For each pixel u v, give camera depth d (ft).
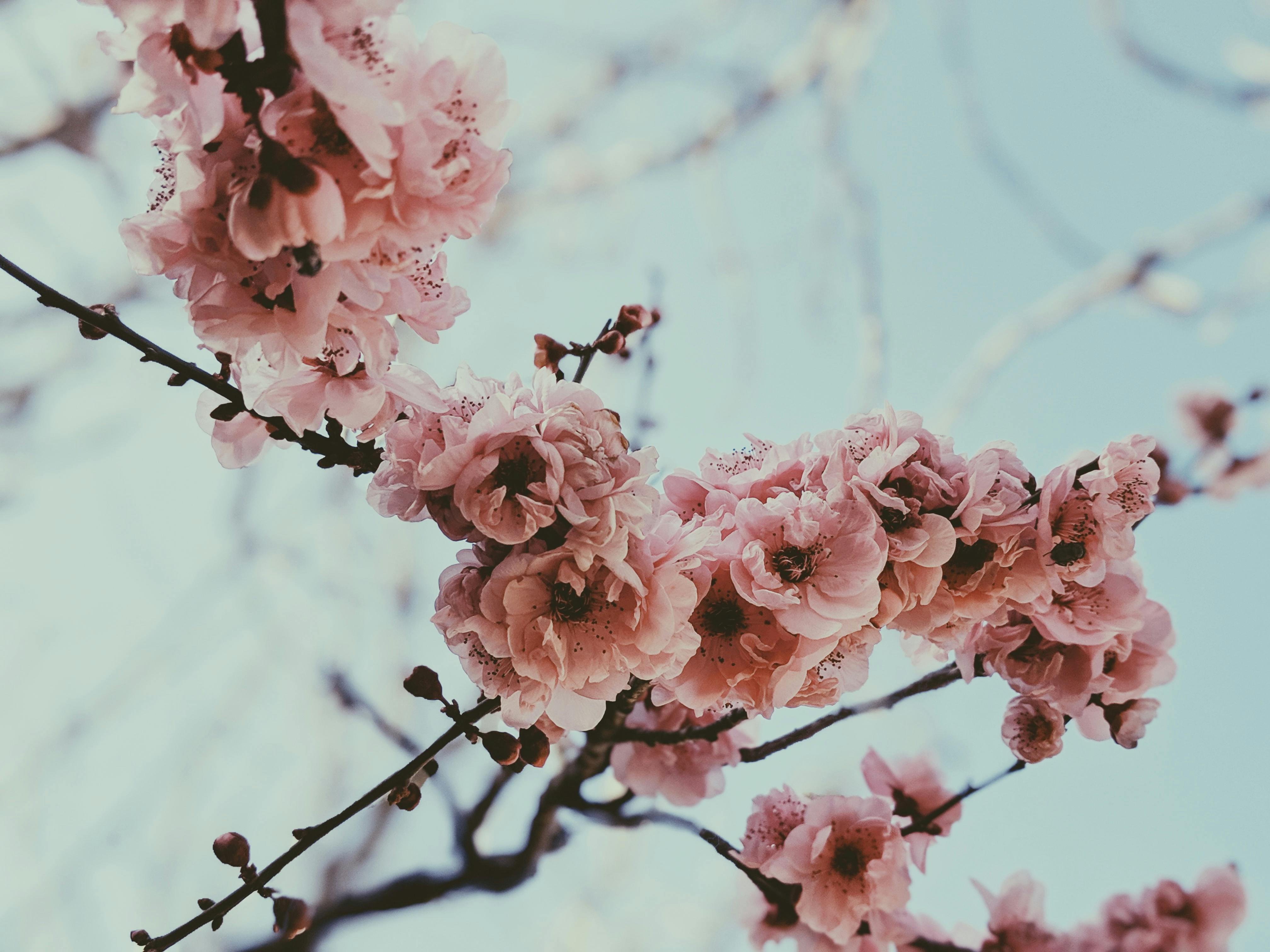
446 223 1.34
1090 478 1.51
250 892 1.45
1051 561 1.51
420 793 1.47
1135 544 1.52
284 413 1.40
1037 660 1.63
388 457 1.42
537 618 1.39
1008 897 1.90
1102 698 1.65
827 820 1.71
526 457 1.38
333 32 1.30
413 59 1.33
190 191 1.32
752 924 1.84
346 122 1.27
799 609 1.45
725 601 1.49
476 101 1.34
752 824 1.75
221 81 1.30
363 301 1.33
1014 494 1.50
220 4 1.27
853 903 1.69
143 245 1.35
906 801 1.81
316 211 1.28
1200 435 2.71
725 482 1.53
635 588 1.38
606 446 1.38
